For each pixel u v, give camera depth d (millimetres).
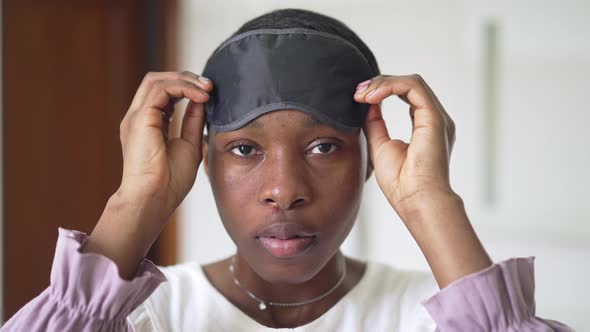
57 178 2037
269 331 762
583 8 2072
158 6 2314
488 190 2215
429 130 713
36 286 1984
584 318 2145
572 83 2105
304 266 706
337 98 703
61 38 2041
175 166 729
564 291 2162
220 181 723
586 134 2102
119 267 675
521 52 2158
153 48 2328
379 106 764
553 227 2154
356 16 2369
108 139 2230
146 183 697
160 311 784
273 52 694
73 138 2094
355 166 728
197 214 2436
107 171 2232
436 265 681
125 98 2271
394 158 731
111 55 2221
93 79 2162
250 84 691
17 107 1891
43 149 1985
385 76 730
